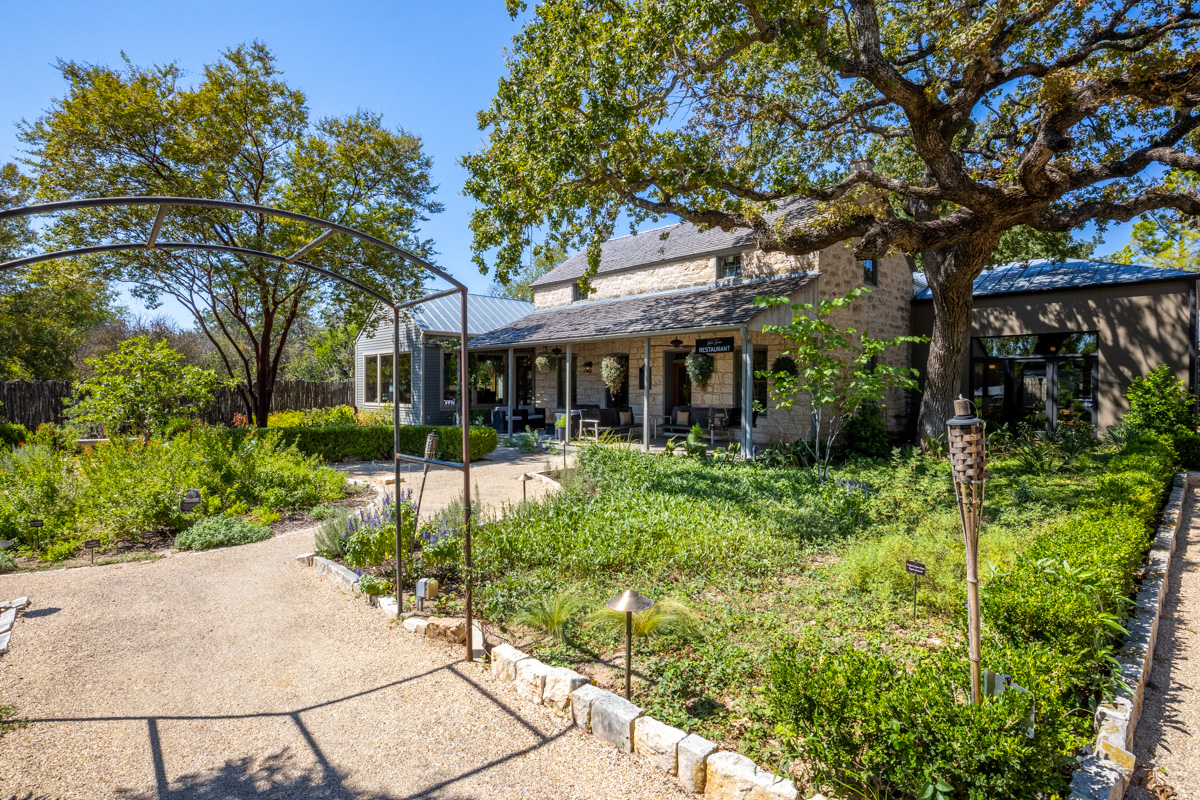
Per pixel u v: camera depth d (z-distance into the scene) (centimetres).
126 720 328
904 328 1614
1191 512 780
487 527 623
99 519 687
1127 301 1271
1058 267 1476
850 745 242
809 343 895
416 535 580
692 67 967
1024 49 1009
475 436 1333
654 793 263
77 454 1159
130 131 1206
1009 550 476
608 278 1877
